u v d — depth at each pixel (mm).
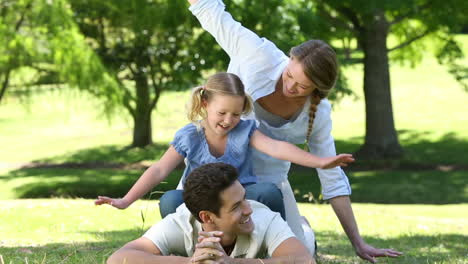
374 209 17359
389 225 12719
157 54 28688
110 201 4762
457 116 38781
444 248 9328
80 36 25453
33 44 24781
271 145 4910
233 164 4965
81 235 9133
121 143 36469
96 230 9805
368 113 28531
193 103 4910
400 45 27047
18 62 25156
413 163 28312
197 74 25719
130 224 10602
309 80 4965
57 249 7219
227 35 5547
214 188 4262
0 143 39219
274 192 4910
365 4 22984
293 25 21000
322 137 5641
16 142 39312
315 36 24078
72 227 10180
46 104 48094
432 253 8586
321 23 24156
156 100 32031
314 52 4945
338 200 5906
